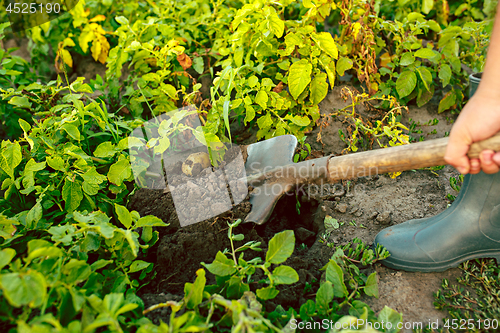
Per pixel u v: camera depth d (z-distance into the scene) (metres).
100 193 1.92
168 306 1.42
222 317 1.29
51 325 1.15
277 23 2.10
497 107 1.19
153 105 2.59
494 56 1.17
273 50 2.27
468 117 1.25
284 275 1.35
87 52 3.34
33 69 3.35
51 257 1.28
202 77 2.71
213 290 1.44
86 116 2.19
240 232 1.76
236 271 1.44
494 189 1.45
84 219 1.48
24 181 1.81
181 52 2.33
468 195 1.55
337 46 2.34
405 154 1.48
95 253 1.63
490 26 2.61
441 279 1.60
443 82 2.33
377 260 1.67
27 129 1.93
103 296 1.42
